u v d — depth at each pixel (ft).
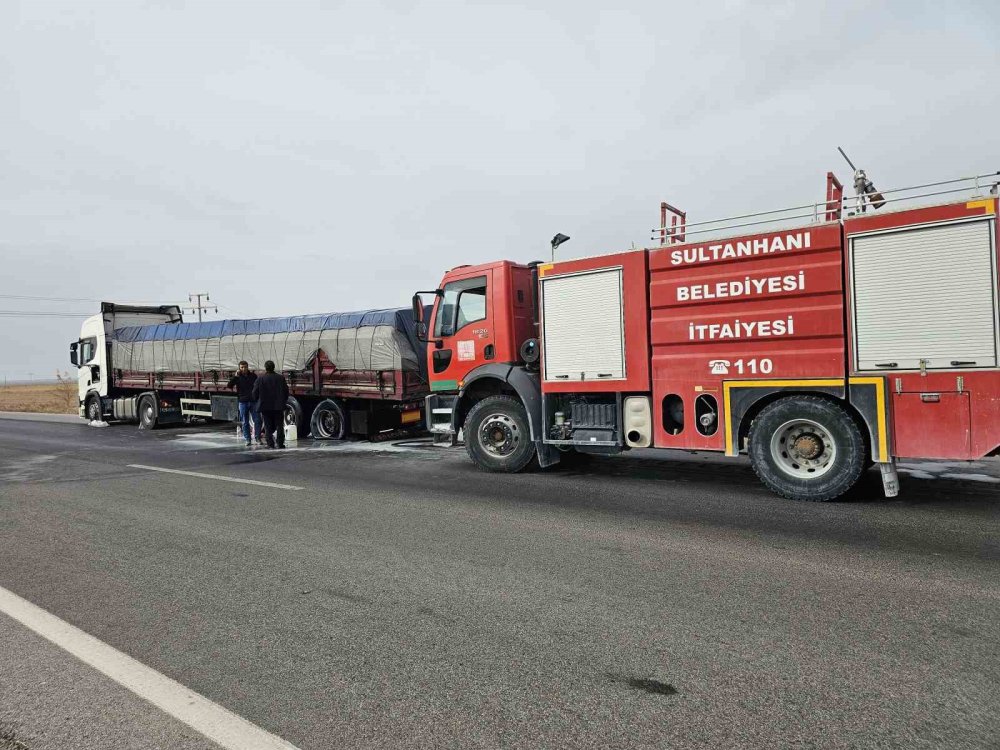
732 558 15.06
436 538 17.35
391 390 41.29
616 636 10.89
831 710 8.45
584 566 14.67
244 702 8.96
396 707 8.76
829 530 17.39
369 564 15.10
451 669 9.82
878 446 19.88
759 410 22.56
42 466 33.58
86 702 9.05
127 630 11.50
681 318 23.49
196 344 53.06
